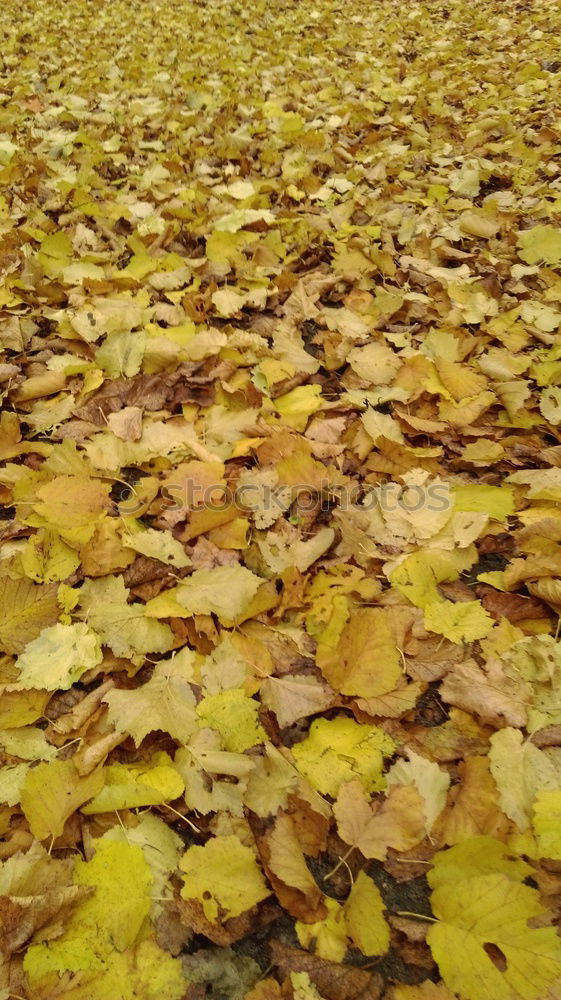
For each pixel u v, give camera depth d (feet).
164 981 1.45
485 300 3.43
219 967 1.50
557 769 1.76
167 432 2.71
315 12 9.86
